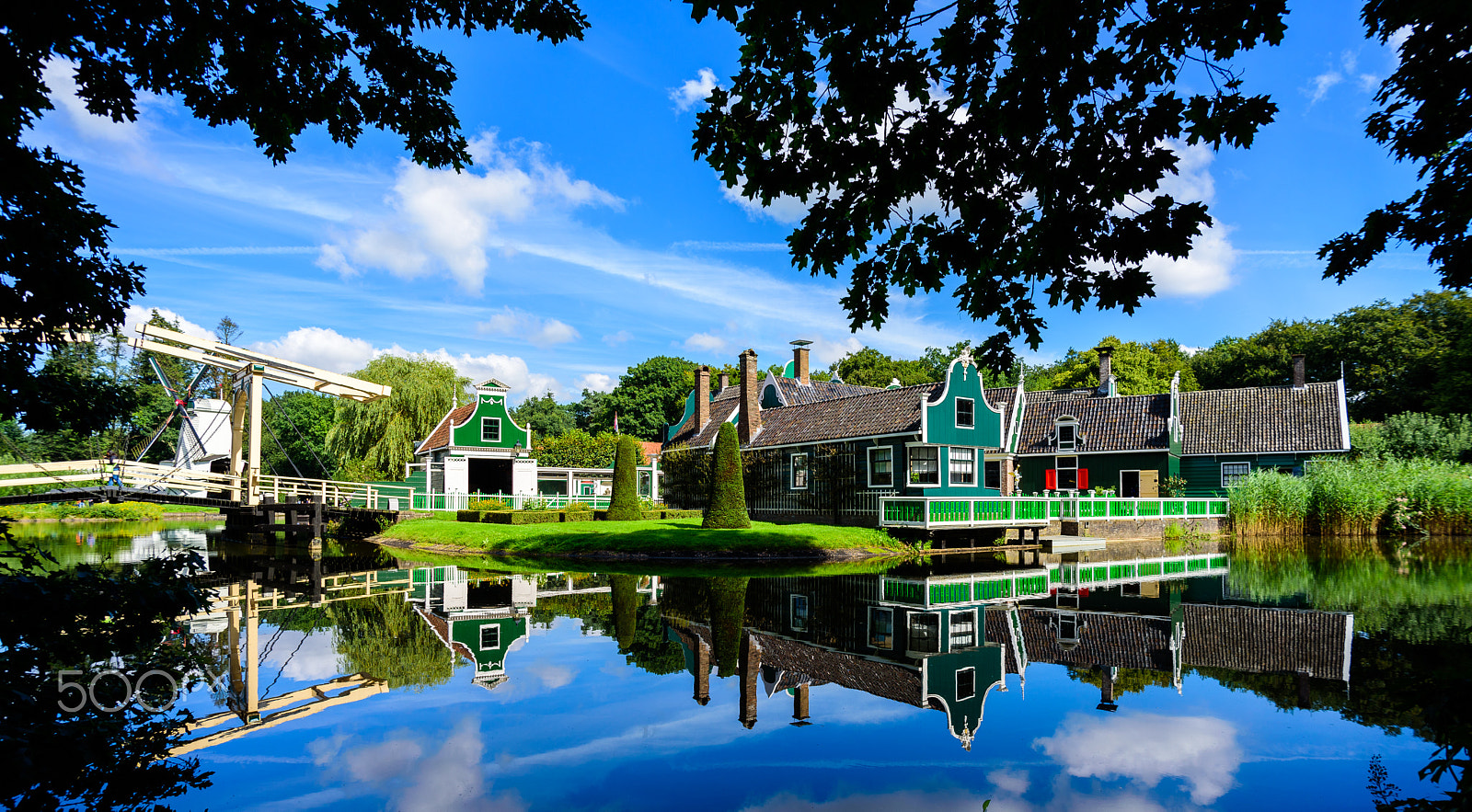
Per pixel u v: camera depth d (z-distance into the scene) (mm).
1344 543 26375
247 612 12969
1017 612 12758
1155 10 4531
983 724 7023
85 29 5430
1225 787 5441
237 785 5496
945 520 23219
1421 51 6164
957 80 5039
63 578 5680
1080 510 27531
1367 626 10977
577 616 12531
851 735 6773
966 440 25625
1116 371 50344
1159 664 9086
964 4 4855
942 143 5102
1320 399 33812
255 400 26875
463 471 36594
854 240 5676
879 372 65812
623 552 22266
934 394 25188
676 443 39250
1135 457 33469
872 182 5359
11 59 5152
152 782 5527
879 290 5973
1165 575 17875
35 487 46562
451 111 7117
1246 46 4469
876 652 9906
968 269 5625
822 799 5312
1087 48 4664
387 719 7176
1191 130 4660
